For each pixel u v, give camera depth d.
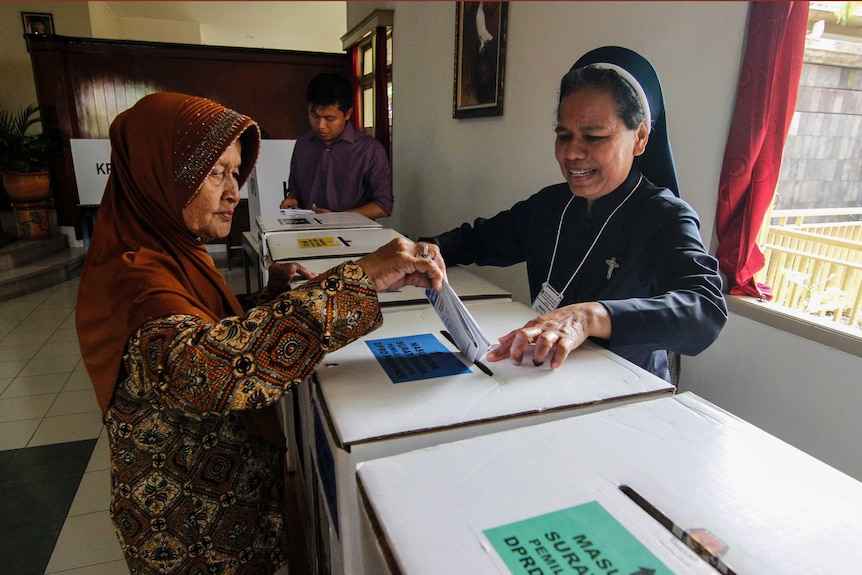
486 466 0.46
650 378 0.67
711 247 1.23
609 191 0.98
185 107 0.75
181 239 0.79
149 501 0.76
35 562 1.57
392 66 3.24
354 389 0.63
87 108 5.12
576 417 0.55
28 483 1.94
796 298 1.29
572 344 0.69
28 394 2.66
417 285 0.71
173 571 0.79
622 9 1.35
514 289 1.92
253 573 0.86
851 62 1.27
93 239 0.78
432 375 0.68
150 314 0.65
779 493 0.43
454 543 0.37
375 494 0.42
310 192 2.44
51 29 5.93
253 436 0.84
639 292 0.96
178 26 8.77
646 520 0.40
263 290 1.08
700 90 1.19
